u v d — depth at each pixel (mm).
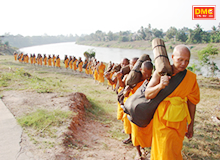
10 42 155625
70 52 85438
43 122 4438
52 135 3926
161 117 2793
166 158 2680
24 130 4051
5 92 6875
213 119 6723
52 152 3332
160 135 2760
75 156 3408
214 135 5375
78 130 4684
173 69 2684
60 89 8320
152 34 115562
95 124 5645
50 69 21938
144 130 3508
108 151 3982
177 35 83250
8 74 9953
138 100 2947
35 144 3551
